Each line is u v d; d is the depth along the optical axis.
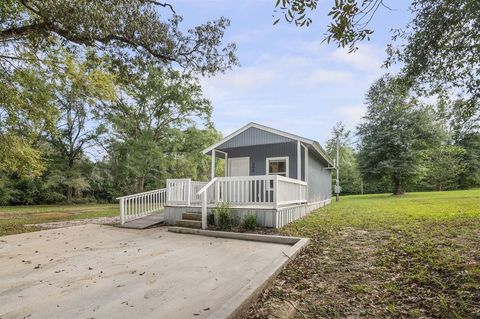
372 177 21.53
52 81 9.84
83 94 10.71
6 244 6.02
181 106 19.02
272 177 7.27
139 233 7.32
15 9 6.97
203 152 12.02
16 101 9.03
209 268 4.07
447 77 4.73
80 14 4.50
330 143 37.75
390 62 5.04
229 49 6.63
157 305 2.80
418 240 4.69
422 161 20.80
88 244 5.96
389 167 19.69
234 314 2.41
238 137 11.18
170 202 8.69
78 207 18.59
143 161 18.25
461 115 5.32
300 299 2.87
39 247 5.70
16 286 3.44
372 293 2.89
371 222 7.04
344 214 9.25
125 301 2.92
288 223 7.84
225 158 12.79
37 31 5.46
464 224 5.79
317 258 4.30
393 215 8.05
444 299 2.55
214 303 2.82
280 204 7.51
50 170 21.77
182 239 6.41
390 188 28.09
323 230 6.41
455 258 3.56
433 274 3.16
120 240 6.37
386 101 20.42
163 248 5.48
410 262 3.67
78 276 3.80
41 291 3.25
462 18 3.88
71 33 5.00
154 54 6.09
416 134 19.92
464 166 23.42
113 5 4.85
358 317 2.42
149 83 17.80
